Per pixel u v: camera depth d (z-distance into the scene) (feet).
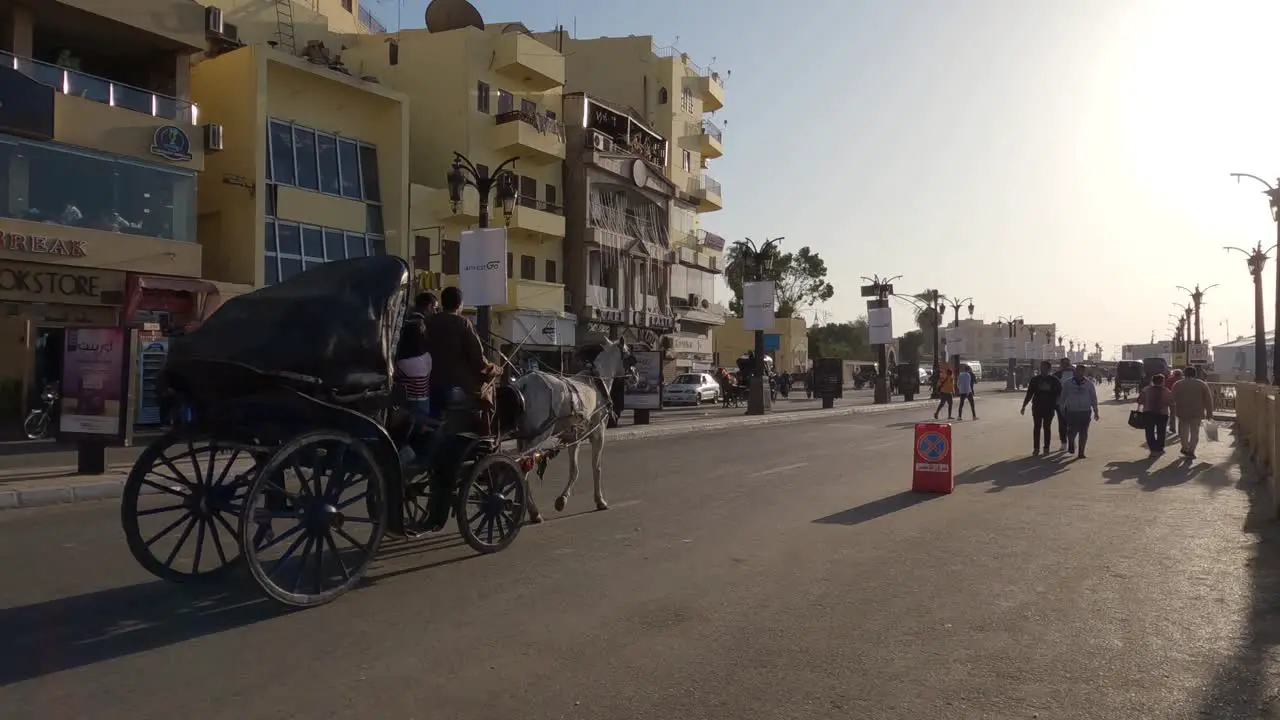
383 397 22.98
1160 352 387.96
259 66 94.68
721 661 18.07
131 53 87.45
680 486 44.47
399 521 23.11
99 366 46.16
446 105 127.95
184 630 19.83
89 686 16.39
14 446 63.62
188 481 23.50
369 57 131.85
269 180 96.73
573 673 17.31
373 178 110.93
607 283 153.07
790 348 254.88
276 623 20.38
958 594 23.40
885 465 54.90
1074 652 18.74
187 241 83.30
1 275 70.08
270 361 20.83
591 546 29.19
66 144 74.43
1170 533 32.12
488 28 153.89
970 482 46.85
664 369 172.65
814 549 28.96
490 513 27.91
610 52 186.70
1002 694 16.34
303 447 21.09
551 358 135.23
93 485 41.55
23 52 75.41
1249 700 16.11
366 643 19.01
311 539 21.61
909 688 16.63
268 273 95.55
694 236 185.88
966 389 105.60
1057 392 62.23
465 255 69.36
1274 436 37.01
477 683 16.72
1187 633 20.07
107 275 76.95
